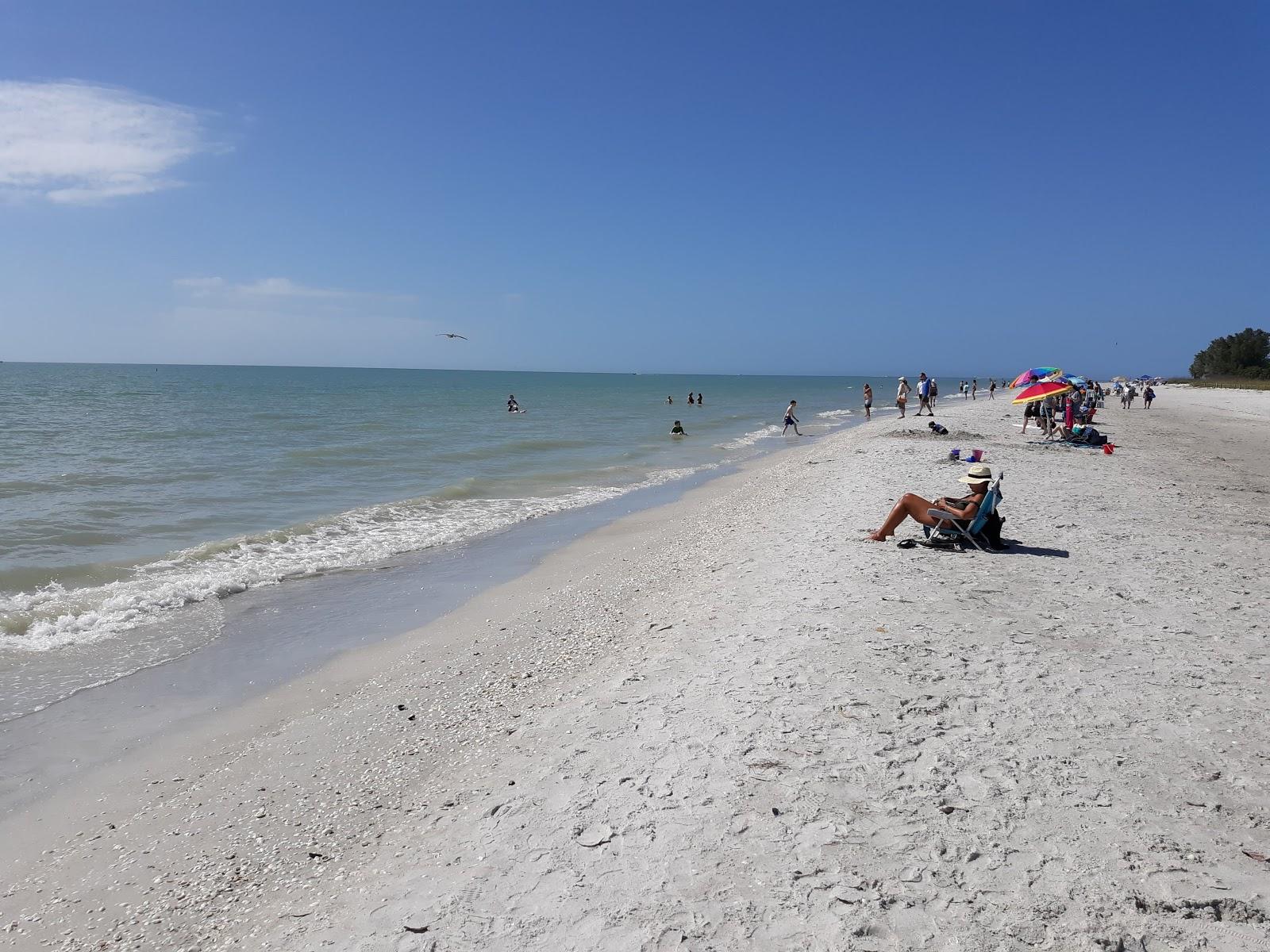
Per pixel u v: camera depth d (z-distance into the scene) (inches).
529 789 186.2
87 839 194.9
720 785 177.2
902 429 1158.3
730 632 284.4
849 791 171.0
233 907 163.6
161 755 238.5
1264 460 877.8
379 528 579.8
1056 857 144.9
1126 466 756.6
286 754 235.8
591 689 250.4
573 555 498.9
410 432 1406.3
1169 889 134.7
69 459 895.7
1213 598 311.9
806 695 221.3
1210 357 4138.8
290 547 513.0
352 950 136.8
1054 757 182.7
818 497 581.6
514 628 348.8
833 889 139.7
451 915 142.9
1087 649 253.4
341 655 321.7
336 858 178.2
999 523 394.6
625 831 163.5
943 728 198.4
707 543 482.9
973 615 289.1
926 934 127.3
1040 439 1010.1
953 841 151.2
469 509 663.8
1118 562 368.5
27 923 164.1
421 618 371.2
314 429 1402.6
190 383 4003.4
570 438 1373.0
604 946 130.6
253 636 344.5
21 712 268.2
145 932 158.6
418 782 210.5
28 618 358.3
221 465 887.1
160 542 520.4
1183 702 212.4
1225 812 158.7
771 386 7190.0
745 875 145.4
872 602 305.7
